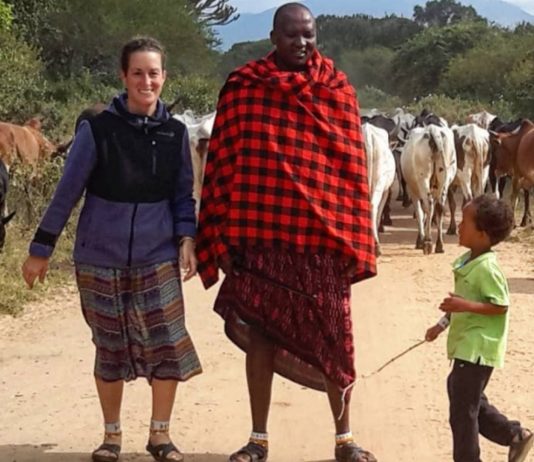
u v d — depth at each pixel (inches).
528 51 1711.4
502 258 539.8
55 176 575.5
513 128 783.7
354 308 406.0
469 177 627.5
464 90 1989.4
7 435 247.4
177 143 221.1
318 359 215.8
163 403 222.7
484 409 211.3
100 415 263.1
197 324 372.5
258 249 213.6
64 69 1547.7
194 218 224.5
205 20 2031.3
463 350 202.8
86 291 218.8
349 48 3129.9
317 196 210.4
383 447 242.1
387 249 582.6
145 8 1679.4
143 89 215.9
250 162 210.5
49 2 1466.5
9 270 423.8
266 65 215.6
